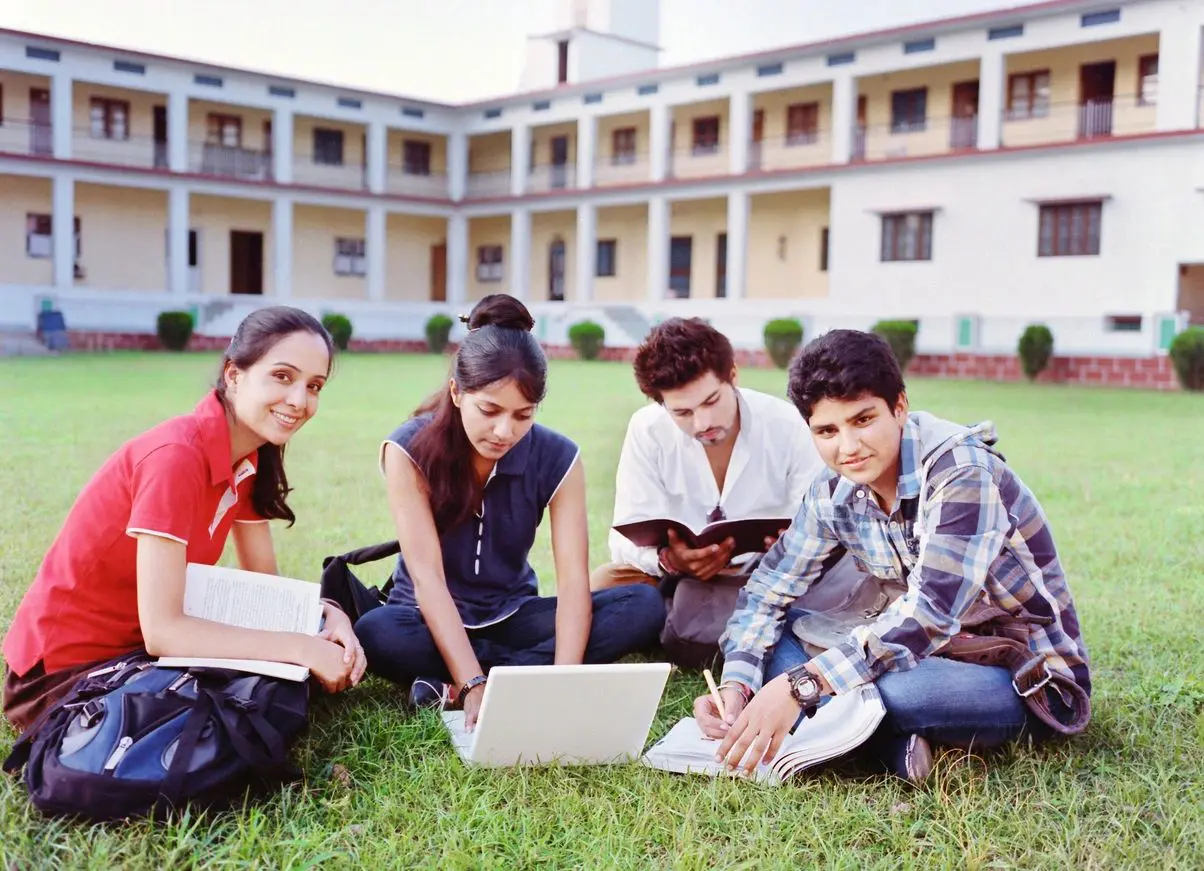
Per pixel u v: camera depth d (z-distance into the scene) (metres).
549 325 28.39
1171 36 19.78
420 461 2.77
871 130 24.58
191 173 26.77
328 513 5.67
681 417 3.03
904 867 1.96
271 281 29.94
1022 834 2.08
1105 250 20.47
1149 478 7.34
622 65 33.19
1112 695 2.90
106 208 27.48
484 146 32.81
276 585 2.45
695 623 3.12
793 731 2.38
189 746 2.04
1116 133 21.39
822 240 26.03
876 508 2.45
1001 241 21.70
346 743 2.49
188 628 2.25
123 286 27.80
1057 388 18.05
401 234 32.34
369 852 1.97
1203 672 3.11
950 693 2.32
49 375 16.11
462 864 1.94
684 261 28.89
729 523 2.95
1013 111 22.75
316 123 30.33
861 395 2.20
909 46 22.95
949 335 21.89
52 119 25.19
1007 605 2.43
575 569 2.89
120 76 25.92
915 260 22.89
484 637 2.96
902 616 2.27
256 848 1.96
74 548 2.31
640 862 1.97
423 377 17.69
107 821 2.01
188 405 11.60
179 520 2.26
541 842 2.01
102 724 2.06
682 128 28.42
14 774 2.20
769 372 20.78
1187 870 1.94
